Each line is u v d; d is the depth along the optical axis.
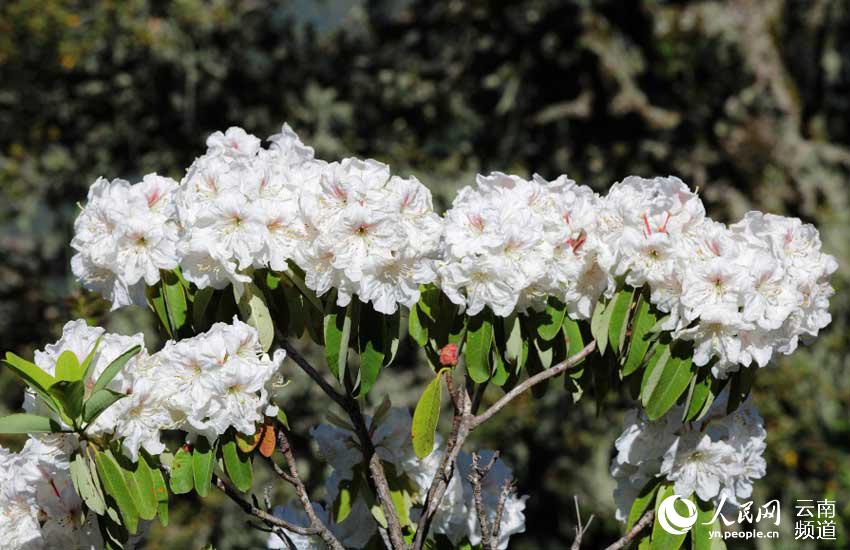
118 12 5.49
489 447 5.55
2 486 2.22
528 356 2.39
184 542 5.00
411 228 2.23
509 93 6.19
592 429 5.88
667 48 6.17
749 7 6.26
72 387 2.14
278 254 2.23
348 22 6.31
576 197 2.31
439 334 2.30
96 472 2.19
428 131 6.39
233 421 2.20
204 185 2.25
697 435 2.33
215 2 5.73
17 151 5.71
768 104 6.24
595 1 6.22
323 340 2.32
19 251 5.75
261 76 6.07
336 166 2.25
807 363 5.60
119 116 5.77
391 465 2.42
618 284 2.29
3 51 5.49
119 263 2.24
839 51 6.82
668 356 2.27
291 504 2.49
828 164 6.29
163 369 2.20
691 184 6.15
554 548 6.22
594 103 6.40
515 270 2.23
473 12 6.27
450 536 2.45
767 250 2.27
